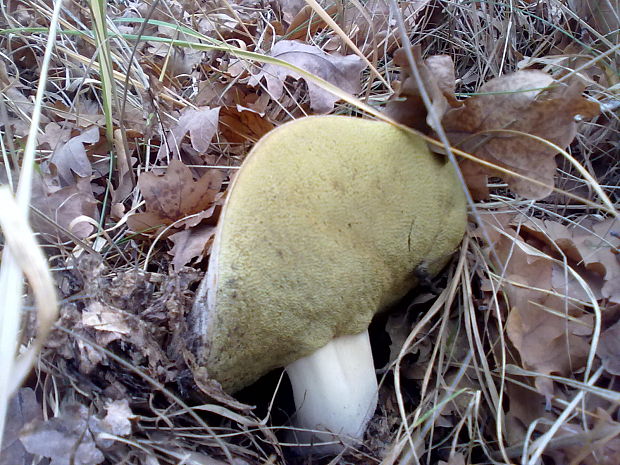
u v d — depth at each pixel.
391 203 0.25
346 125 0.23
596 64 0.39
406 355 0.31
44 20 0.48
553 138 0.27
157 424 0.24
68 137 0.40
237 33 0.51
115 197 0.38
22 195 0.19
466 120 0.27
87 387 0.25
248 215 0.22
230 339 0.24
